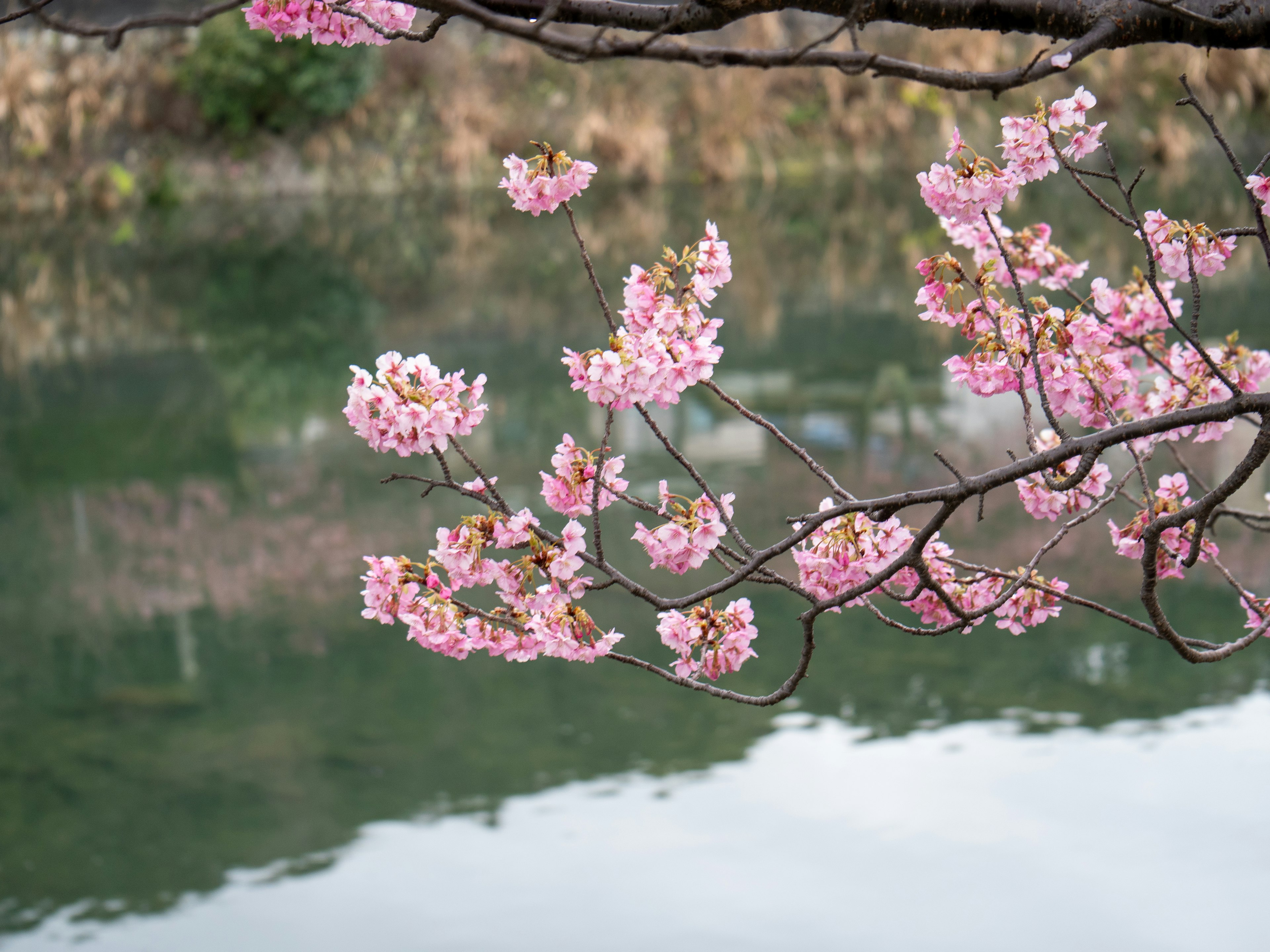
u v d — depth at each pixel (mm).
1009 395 8891
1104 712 4617
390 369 1964
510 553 6066
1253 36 1780
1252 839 3770
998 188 1955
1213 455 6969
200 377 10922
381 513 7320
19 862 4004
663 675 1977
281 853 4000
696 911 3598
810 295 13039
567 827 4078
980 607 2195
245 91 21562
